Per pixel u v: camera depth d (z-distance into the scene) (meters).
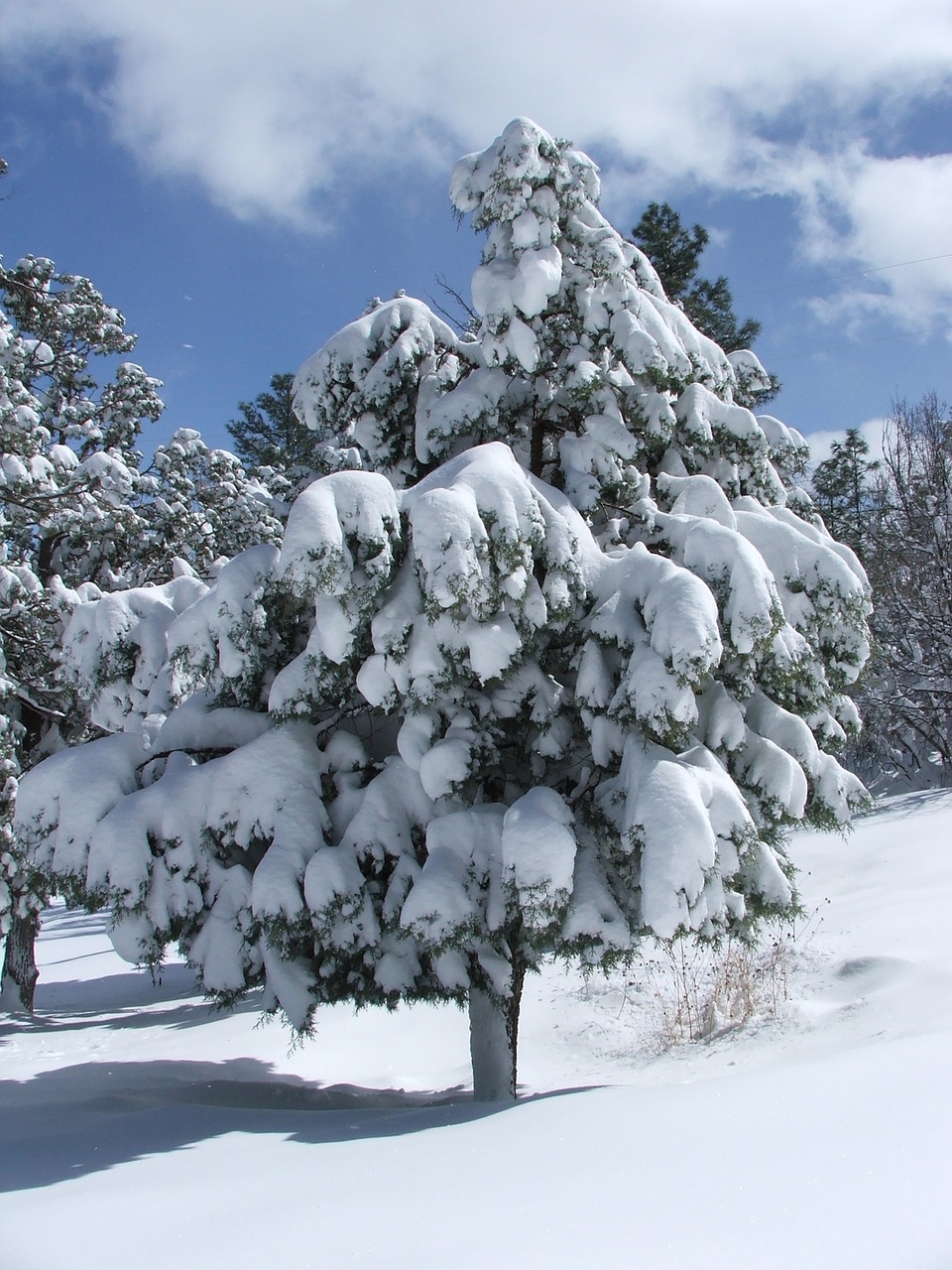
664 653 5.57
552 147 7.39
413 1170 4.25
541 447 7.92
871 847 13.67
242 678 6.68
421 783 6.19
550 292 7.07
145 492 16.14
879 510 23.61
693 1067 7.40
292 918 5.73
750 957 9.27
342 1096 8.04
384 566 5.73
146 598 7.55
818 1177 3.44
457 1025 10.27
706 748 6.02
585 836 6.07
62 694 13.00
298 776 6.31
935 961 7.83
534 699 6.26
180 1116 6.52
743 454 7.89
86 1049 11.09
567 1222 3.35
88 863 6.08
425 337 7.79
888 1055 5.00
